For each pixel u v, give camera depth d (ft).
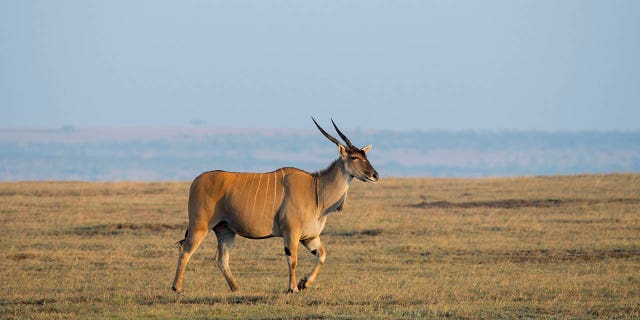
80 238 262.06
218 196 171.01
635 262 215.51
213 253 236.22
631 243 245.24
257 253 236.02
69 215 316.40
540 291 171.83
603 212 320.29
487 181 460.14
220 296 167.12
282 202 170.40
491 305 157.69
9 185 432.66
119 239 260.62
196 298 165.78
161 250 239.09
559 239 254.68
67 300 163.73
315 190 172.35
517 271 203.00
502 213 323.57
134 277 194.18
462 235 266.36
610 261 217.77
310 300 162.61
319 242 176.04
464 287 177.58
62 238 261.24
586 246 241.55
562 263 215.72
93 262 217.36
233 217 170.71
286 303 159.53
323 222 174.60
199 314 149.59
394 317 146.82
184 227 289.94
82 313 151.02
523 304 158.71
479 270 205.05
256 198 170.09
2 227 282.36
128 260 221.46
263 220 170.40
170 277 194.70
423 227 283.59
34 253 226.38
